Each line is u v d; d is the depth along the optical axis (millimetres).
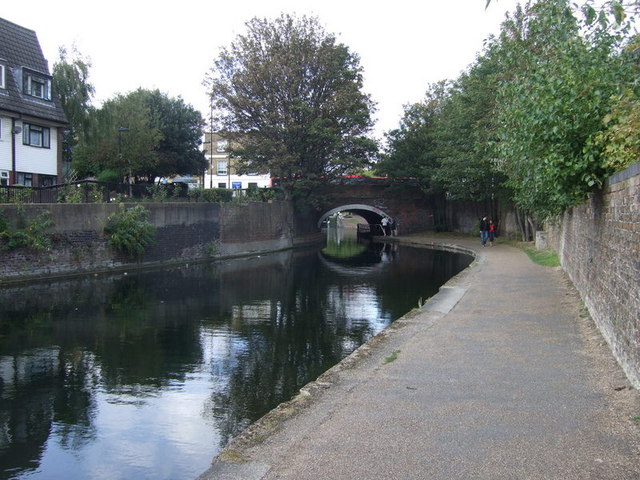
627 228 6926
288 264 31312
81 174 39281
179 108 50312
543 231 30469
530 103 10039
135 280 22859
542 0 10109
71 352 12039
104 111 34625
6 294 18500
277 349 12438
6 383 10055
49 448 7473
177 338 13352
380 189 53188
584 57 9523
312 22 39719
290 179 42500
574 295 13594
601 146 8906
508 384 6891
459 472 4539
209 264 30516
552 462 4660
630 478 4348
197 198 32750
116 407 8930
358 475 4551
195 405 9039
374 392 6793
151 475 6750
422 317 11773
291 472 4656
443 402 6320
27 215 20828
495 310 12297
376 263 31766
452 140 37625
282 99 39281
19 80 28000
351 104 39844
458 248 38281
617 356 7504
